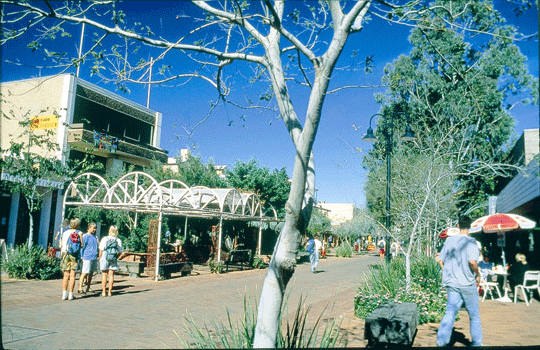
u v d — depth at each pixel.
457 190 11.98
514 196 10.82
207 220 24.38
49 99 21.08
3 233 19.23
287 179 34.62
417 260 11.23
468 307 5.62
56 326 6.78
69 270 9.49
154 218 19.05
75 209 16.11
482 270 11.59
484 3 4.40
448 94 11.32
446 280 5.77
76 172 16.95
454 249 5.75
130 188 19.83
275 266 3.69
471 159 11.27
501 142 11.74
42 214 19.98
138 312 8.24
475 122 11.53
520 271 11.90
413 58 14.72
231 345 4.04
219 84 5.61
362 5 3.70
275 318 3.66
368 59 5.49
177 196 18.23
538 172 8.28
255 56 4.61
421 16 4.73
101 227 22.84
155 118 28.23
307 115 3.62
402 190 11.38
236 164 33.72
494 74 10.76
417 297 8.29
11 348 5.44
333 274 18.80
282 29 3.88
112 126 24.72
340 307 9.57
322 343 4.03
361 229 42.72
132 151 25.02
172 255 15.78
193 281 14.26
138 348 5.50
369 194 16.42
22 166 13.29
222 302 9.80
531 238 12.68
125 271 15.02
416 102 13.40
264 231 26.78
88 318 7.50
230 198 19.23
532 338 6.54
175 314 8.12
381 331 5.86
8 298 9.19
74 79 21.38
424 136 12.65
